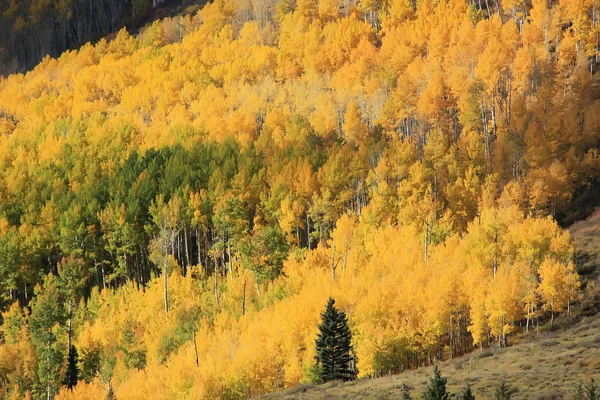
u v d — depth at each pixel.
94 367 79.38
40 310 83.81
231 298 85.88
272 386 65.62
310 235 106.19
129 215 105.25
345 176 108.69
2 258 100.62
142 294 92.31
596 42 128.50
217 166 121.69
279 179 108.75
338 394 53.56
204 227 105.44
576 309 73.50
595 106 104.81
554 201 93.50
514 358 57.47
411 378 56.62
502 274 70.75
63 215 109.75
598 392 42.09
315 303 70.69
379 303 68.69
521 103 112.75
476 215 95.44
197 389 62.22
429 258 83.19
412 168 101.06
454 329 73.94
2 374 79.94
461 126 125.00
